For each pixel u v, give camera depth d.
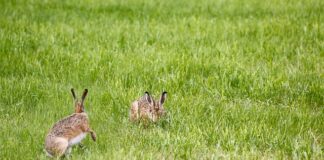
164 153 30.73
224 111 36.94
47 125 34.28
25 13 66.31
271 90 40.53
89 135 32.91
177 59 45.62
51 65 44.84
